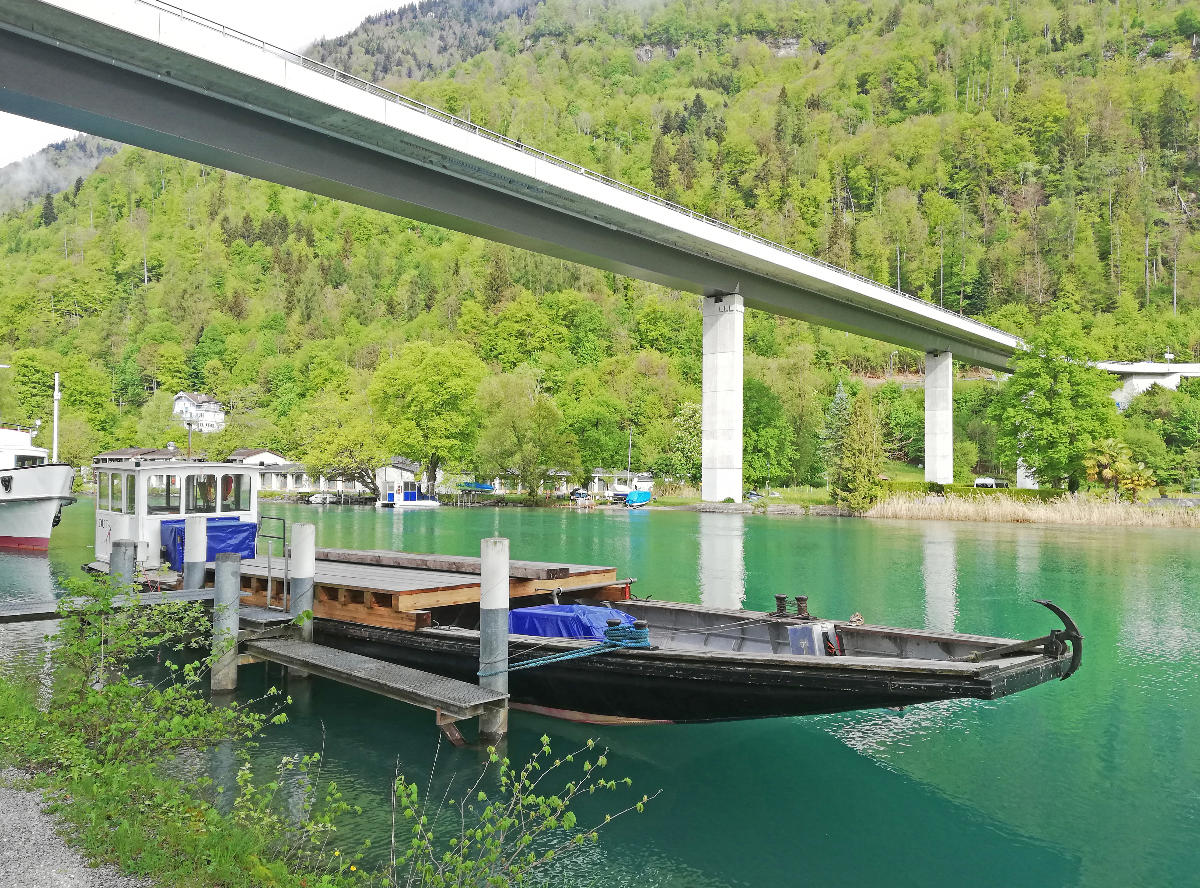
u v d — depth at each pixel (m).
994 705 11.36
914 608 18.80
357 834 7.20
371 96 37.91
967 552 31.56
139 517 15.88
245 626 11.74
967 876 6.83
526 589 11.89
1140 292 153.25
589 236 53.94
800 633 9.76
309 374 144.88
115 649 9.64
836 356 141.88
